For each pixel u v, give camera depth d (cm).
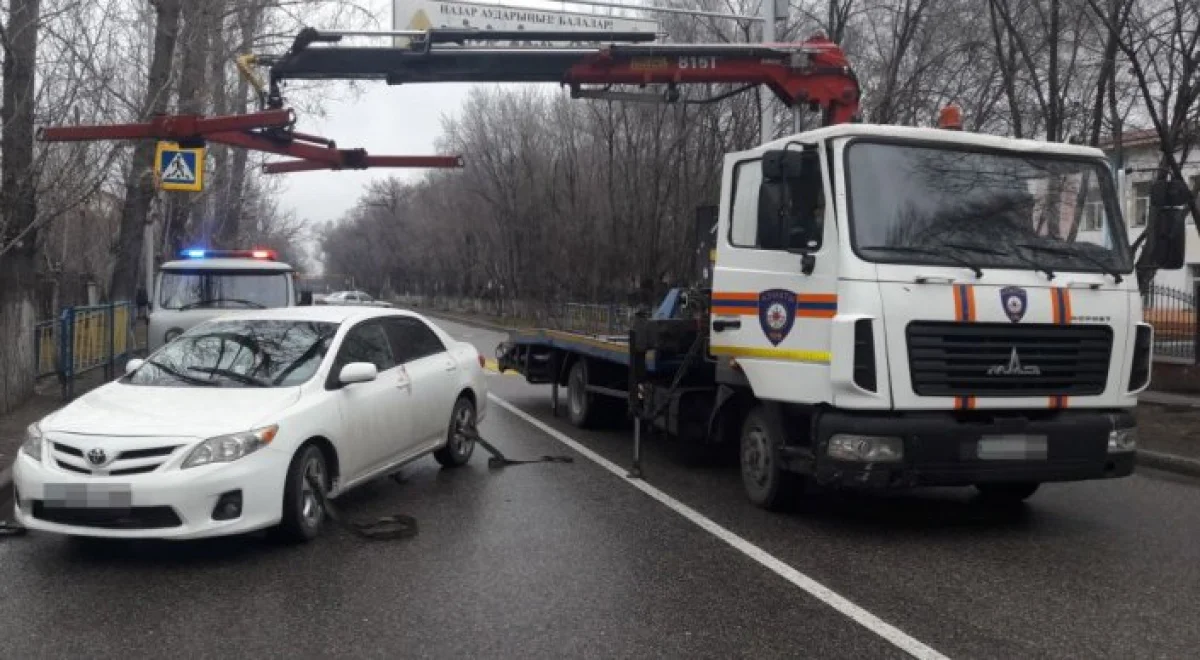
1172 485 865
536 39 979
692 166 2392
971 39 1463
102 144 1139
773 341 698
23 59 1066
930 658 449
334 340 729
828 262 642
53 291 2091
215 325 768
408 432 796
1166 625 493
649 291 2331
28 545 632
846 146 645
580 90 988
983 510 753
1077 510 756
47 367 1381
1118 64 1205
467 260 5009
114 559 603
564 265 3378
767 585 558
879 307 614
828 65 951
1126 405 668
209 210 2572
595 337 1172
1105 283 662
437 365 870
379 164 1117
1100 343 659
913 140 662
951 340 625
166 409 622
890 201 643
